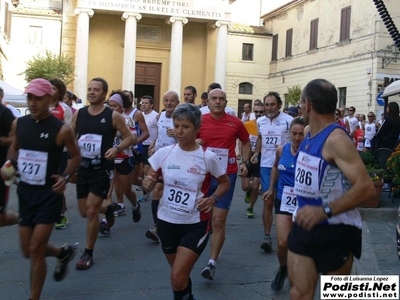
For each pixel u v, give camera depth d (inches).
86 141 238.7
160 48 1378.0
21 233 183.2
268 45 1582.2
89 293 204.2
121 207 368.8
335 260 134.5
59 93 259.0
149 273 232.5
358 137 786.2
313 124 136.6
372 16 1115.9
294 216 141.3
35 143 179.5
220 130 245.3
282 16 1515.7
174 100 350.0
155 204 278.5
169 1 1288.1
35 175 179.3
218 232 228.7
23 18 1267.2
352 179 125.5
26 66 1270.9
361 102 1145.4
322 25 1305.4
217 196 169.2
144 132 356.5
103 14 1333.7
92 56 1334.9
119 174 337.4
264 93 1584.6
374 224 351.3
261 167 309.3
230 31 1537.9
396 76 1111.6
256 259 264.4
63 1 1284.4
